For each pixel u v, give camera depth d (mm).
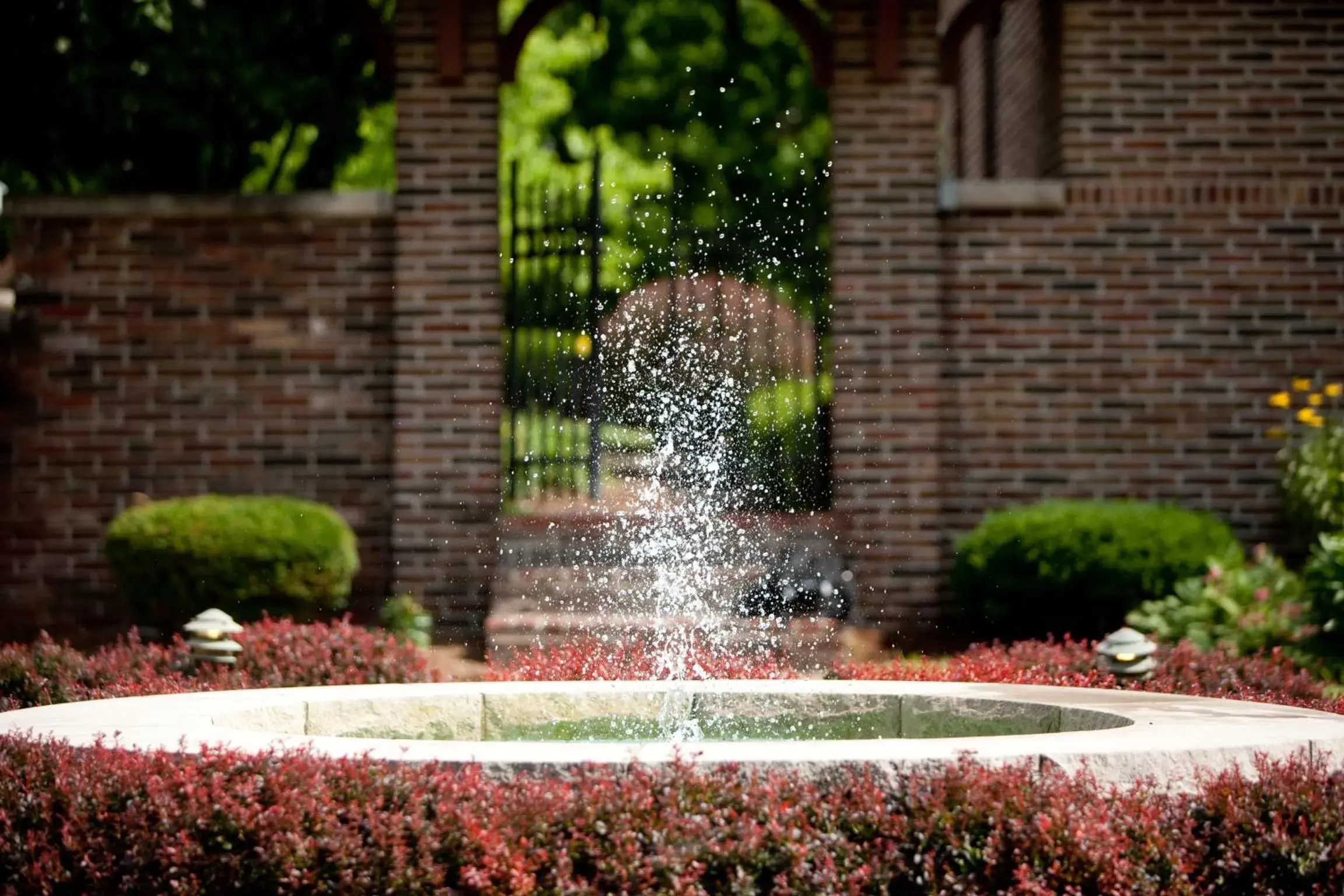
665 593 13266
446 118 13555
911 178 13453
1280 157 13625
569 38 28094
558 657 9102
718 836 4305
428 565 13367
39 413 13680
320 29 14672
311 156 15664
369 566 13680
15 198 13641
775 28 28234
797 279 18906
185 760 4656
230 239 13734
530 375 14914
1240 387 13586
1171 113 13648
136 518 12523
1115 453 13547
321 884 4273
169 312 13695
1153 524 12016
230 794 4457
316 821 4359
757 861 4277
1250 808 4625
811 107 28000
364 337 13734
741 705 6891
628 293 21781
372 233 13742
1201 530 12109
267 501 12922
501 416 13469
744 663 9148
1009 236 13594
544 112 28031
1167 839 4461
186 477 13688
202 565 12320
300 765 4531
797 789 4461
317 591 12531
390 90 15227
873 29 13492
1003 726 6379
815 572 13398
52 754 4770
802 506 15828
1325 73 13648
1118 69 13672
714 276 17031
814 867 4328
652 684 6961
